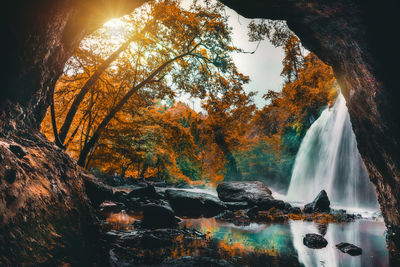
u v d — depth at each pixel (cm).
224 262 452
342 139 2167
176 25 1182
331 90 2627
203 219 983
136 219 887
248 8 580
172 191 1324
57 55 495
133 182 2808
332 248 566
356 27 454
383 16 404
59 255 268
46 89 511
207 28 1240
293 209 1230
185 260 456
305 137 2995
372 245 601
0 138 329
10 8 304
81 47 1046
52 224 293
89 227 380
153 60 1330
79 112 1423
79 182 456
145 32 1167
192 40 1259
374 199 1734
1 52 320
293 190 2897
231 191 1564
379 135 501
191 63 1349
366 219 1044
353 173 1972
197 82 1366
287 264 453
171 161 3173
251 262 460
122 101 1198
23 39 348
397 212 537
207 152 3828
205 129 3384
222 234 697
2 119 352
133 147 1568
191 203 1191
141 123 1467
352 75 533
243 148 3662
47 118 1316
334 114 2423
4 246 209
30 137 407
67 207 351
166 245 557
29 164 324
